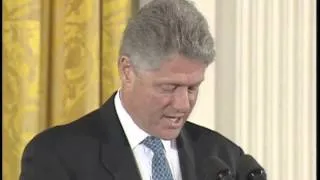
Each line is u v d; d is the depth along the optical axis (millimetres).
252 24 9484
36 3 8633
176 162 5840
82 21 8828
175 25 5090
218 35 9539
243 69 9500
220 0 9523
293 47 9625
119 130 5648
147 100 5273
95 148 5539
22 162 5512
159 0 5219
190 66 5121
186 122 6137
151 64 5121
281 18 9570
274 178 9695
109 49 8898
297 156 9742
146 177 5664
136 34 5180
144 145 5676
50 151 5430
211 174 5277
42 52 8875
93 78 8867
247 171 5281
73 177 5410
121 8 8883
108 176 5477
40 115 8914
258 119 9578
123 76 5387
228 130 9578
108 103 5766
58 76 8891
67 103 8906
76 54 8859
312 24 9664
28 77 8656
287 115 9656
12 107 8711
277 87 9609
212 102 9523
